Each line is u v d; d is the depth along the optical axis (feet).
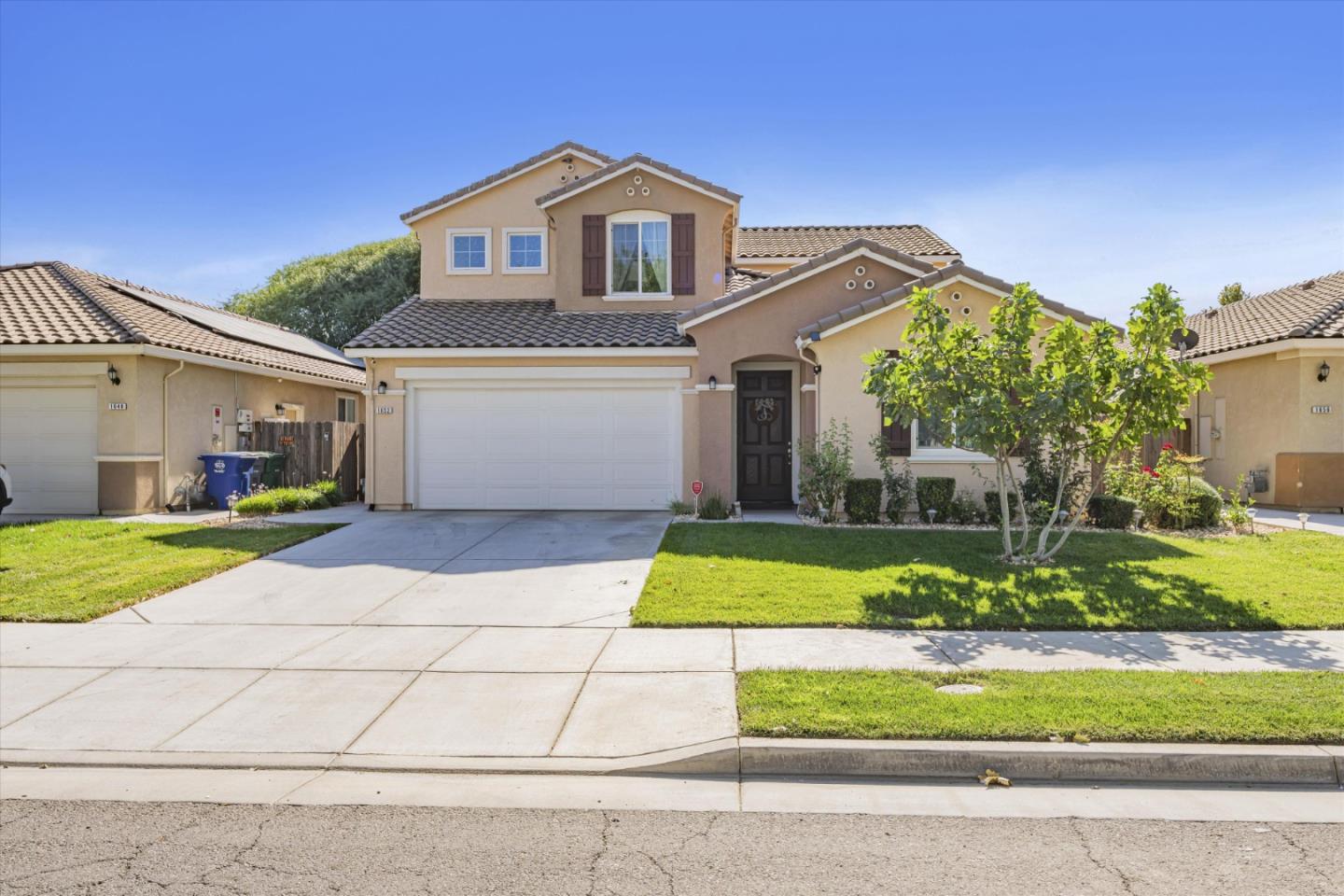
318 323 125.70
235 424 61.31
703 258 55.16
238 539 40.19
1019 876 12.70
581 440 50.98
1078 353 31.83
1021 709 18.19
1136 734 16.97
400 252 127.34
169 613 28.32
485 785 16.28
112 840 14.08
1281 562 34.12
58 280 59.00
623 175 55.21
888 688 19.79
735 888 12.39
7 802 15.65
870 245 48.24
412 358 50.88
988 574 31.71
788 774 16.72
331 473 60.95
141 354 51.06
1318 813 14.97
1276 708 18.10
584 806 15.31
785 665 21.98
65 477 52.31
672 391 50.62
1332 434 55.21
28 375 51.31
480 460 51.42
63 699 20.53
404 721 19.06
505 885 12.53
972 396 31.94
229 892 12.34
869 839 13.96
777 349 49.11
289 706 20.02
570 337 50.24
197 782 16.48
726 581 30.94
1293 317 59.93
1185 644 23.75
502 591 30.83
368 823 14.65
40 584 31.45
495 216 60.08
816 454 45.34
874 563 33.63
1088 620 25.76
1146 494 43.19
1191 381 30.86
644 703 19.66
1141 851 13.50
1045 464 42.88
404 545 39.34
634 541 39.70
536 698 20.20
